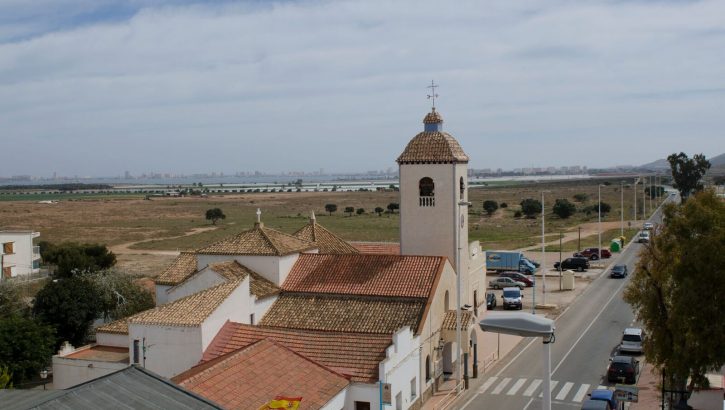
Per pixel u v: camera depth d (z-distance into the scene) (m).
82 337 56.12
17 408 20.41
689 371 37.25
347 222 180.50
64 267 80.69
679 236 37.53
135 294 62.25
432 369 44.97
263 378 34.38
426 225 53.50
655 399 43.03
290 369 36.09
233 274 46.84
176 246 135.75
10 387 39.78
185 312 41.34
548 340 17.59
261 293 45.84
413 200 53.78
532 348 57.22
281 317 45.28
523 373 49.81
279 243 50.22
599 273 96.31
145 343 41.03
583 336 60.84
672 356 37.69
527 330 17.56
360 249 64.44
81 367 44.25
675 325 36.94
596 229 151.25
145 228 173.00
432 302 44.59
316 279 48.06
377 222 179.25
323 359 38.88
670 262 37.81
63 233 159.12
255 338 40.97
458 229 51.81
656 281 38.78
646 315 39.50
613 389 42.47
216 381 32.62
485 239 137.88
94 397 21.67
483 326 18.12
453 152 52.97
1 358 45.50
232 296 42.69
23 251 92.88
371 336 40.06
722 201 37.84
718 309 35.75
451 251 52.91
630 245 124.81
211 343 40.72
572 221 170.88
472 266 62.09
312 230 60.31
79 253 84.38
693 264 36.06
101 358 45.03
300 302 46.31
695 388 39.88
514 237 140.75
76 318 54.88
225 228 169.75
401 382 39.16
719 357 35.81
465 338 46.19
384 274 47.00
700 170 170.25
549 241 132.50
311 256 50.41
